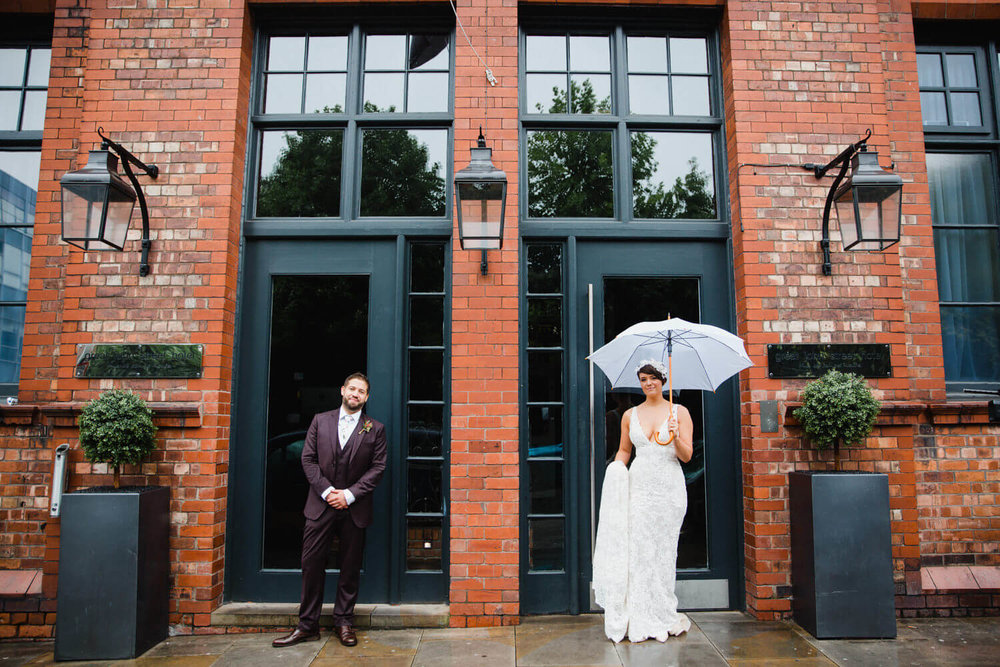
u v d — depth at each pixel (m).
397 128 4.70
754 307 4.28
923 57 4.90
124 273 4.26
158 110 4.39
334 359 4.47
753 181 4.39
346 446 3.84
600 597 3.85
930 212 4.62
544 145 4.71
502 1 4.54
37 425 4.24
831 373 4.01
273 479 4.38
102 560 3.59
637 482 3.86
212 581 4.05
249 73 4.66
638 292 4.59
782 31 4.54
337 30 4.79
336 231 4.51
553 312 4.52
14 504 4.20
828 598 3.74
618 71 4.75
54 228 4.43
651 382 3.82
